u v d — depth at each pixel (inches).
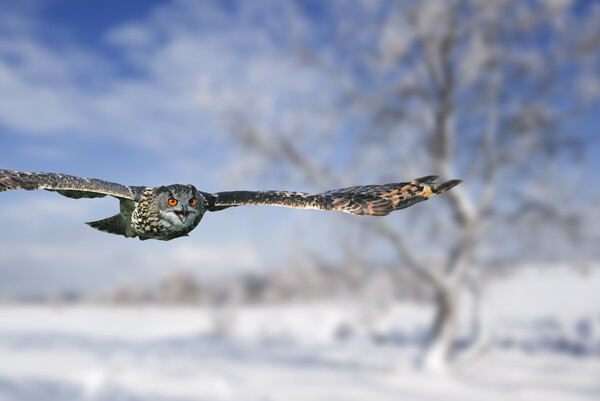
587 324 912.9
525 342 872.9
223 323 1002.7
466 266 756.6
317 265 784.9
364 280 781.9
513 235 771.4
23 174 121.6
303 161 739.4
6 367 714.8
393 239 735.7
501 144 764.0
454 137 776.3
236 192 153.4
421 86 767.1
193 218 145.6
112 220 157.8
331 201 143.3
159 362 766.5
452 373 718.5
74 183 127.9
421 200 142.3
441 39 753.6
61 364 738.8
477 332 792.3
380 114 765.9
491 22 743.1
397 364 768.9
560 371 716.7
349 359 800.3
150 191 146.6
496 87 759.7
